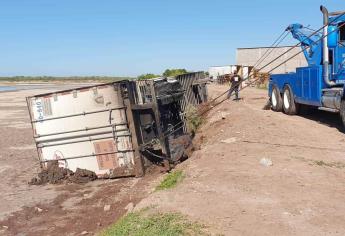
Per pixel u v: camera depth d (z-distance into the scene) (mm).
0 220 9875
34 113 13141
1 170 15039
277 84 21062
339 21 15383
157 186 10953
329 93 15352
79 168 12992
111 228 7266
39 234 8898
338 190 8141
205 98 22828
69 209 10438
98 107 12617
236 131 14430
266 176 8945
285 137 13328
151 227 6586
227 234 6188
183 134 15227
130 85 12695
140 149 12625
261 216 6828
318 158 10719
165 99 14078
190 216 6883
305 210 7074
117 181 12555
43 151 13219
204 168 9914
